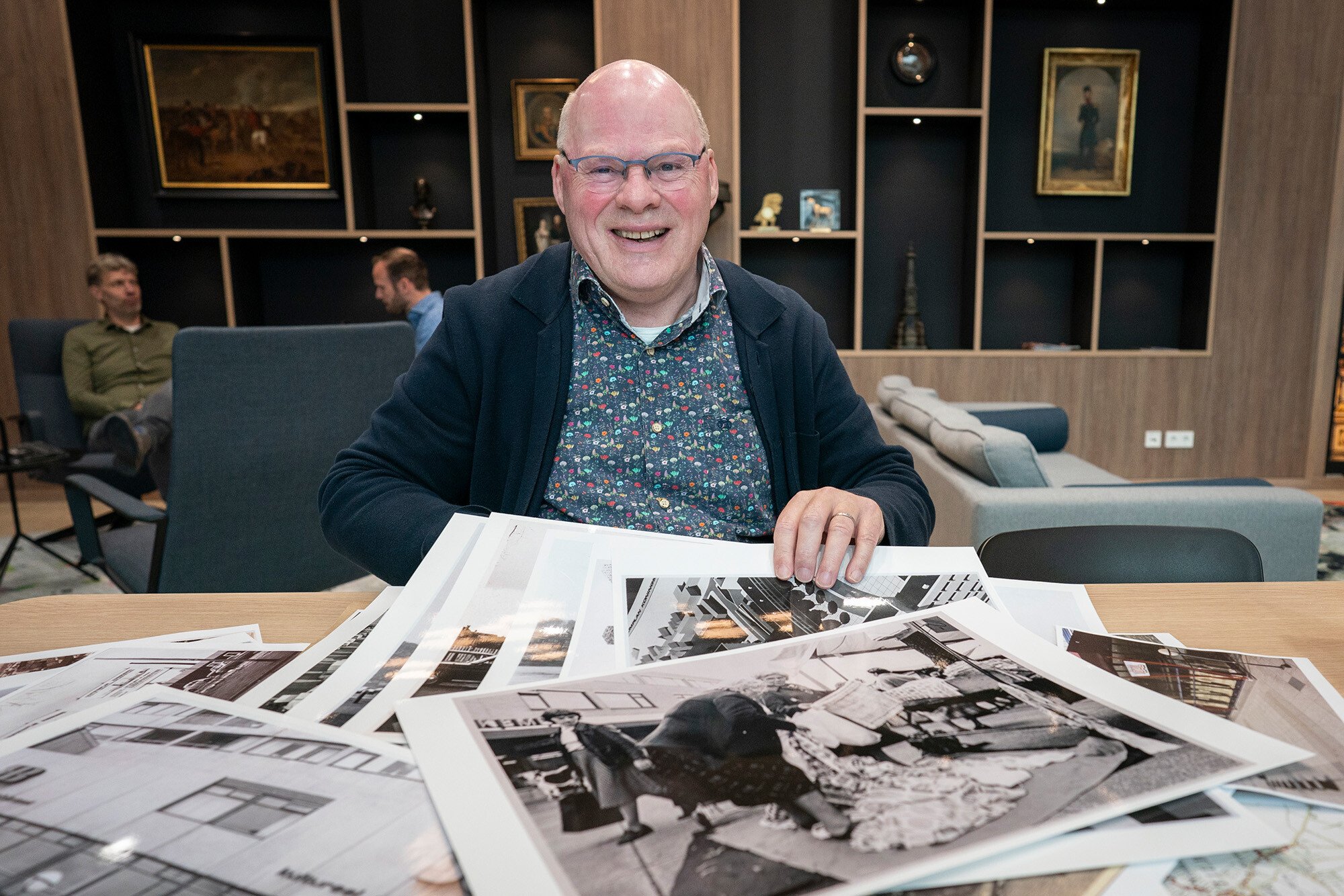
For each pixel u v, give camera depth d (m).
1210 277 4.26
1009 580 0.75
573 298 1.06
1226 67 4.09
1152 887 0.35
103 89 4.05
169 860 0.35
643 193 0.93
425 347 1.11
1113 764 0.42
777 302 1.11
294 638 0.67
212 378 1.58
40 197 3.93
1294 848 0.38
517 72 4.21
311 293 4.37
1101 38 4.30
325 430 1.74
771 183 4.36
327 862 0.35
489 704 0.49
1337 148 4.18
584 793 0.40
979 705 0.49
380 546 0.88
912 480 1.02
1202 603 0.73
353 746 0.45
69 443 3.62
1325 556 3.08
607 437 1.04
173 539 1.59
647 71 0.97
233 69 4.05
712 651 0.57
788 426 1.09
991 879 0.35
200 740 0.45
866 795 0.40
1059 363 4.25
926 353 4.22
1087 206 4.45
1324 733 0.48
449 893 0.33
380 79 4.21
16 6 3.78
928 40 4.20
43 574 3.05
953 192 4.41
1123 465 4.35
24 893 0.33
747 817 0.38
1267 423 4.36
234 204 4.26
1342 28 4.10
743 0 4.23
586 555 0.72
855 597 0.66
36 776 0.42
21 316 4.01
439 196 4.28
